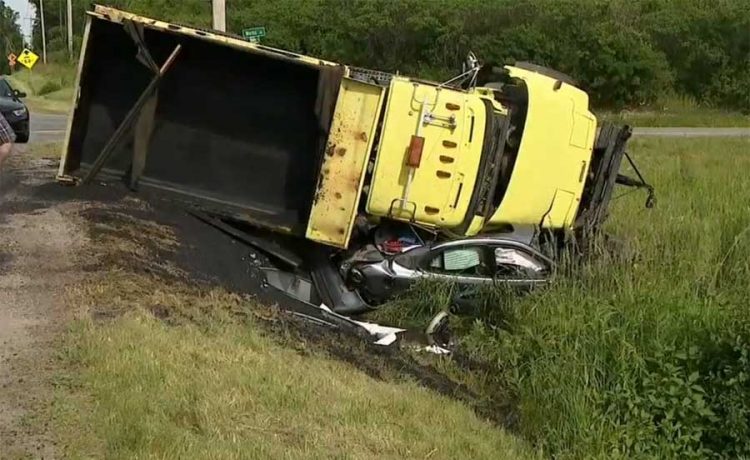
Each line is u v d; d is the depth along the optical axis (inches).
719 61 2030.0
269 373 248.7
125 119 366.9
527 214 438.3
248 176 389.7
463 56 1978.3
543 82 445.7
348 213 386.9
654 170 832.9
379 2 2012.8
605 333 328.8
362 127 383.2
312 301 396.5
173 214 383.2
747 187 694.5
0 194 440.5
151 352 241.1
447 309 392.2
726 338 312.2
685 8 2100.1
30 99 1818.4
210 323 286.5
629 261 413.4
